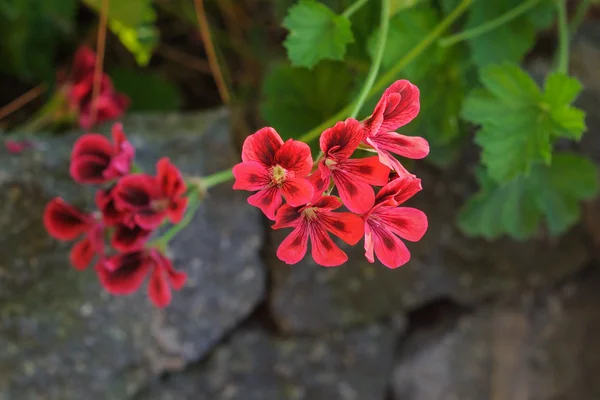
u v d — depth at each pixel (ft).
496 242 2.48
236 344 2.40
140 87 2.54
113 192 1.65
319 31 1.70
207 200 2.20
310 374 2.48
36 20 2.48
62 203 1.73
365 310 2.48
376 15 1.93
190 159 2.17
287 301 2.40
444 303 2.67
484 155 1.81
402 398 2.64
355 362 2.52
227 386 2.39
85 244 1.75
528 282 2.56
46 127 2.33
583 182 2.06
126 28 2.20
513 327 2.66
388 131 1.46
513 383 2.70
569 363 2.74
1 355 2.10
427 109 1.98
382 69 1.88
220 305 2.28
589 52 2.50
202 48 2.65
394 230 1.47
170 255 2.16
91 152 1.72
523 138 1.80
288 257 1.45
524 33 1.95
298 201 1.39
